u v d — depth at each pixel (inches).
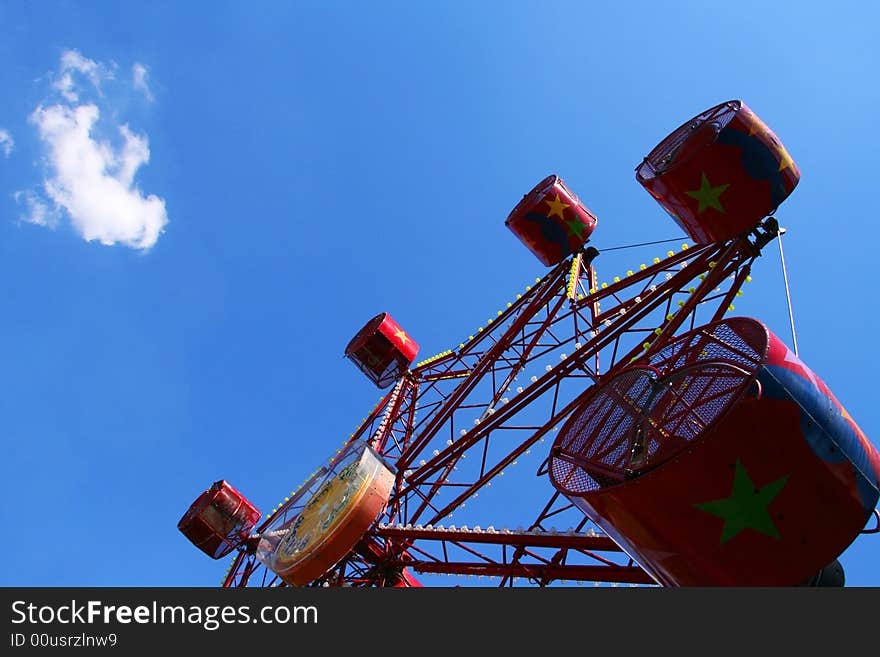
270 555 1111.0
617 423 641.0
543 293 1350.9
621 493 560.4
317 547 933.2
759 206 842.2
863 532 561.9
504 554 884.0
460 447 1124.5
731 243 908.6
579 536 811.4
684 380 609.0
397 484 1184.2
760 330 578.9
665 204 906.7
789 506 525.3
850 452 540.1
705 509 533.3
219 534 1416.1
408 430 1381.6
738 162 832.3
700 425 555.2
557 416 1021.8
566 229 1304.1
